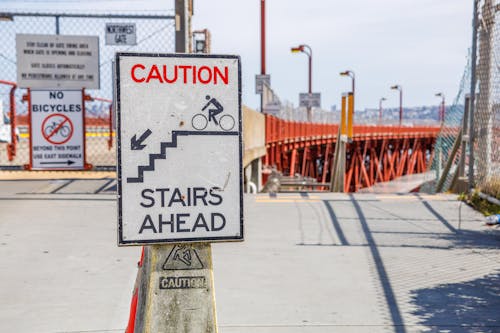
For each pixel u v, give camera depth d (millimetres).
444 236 7160
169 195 2877
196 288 2963
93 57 9562
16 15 9508
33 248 6371
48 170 9703
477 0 9453
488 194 9023
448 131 13266
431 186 14695
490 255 6242
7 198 9047
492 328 4168
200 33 11875
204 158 2908
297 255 6203
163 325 2941
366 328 4168
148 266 3035
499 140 8680
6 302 4684
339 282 5254
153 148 2859
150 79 2854
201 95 2900
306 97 39594
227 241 2936
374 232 7359
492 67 9086
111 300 4750
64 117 9656
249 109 16750
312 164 45812
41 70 9523
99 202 8898
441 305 4648
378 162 63500
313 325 4219
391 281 5289
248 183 16047
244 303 4676
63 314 4426
